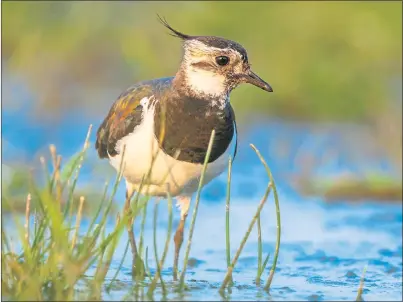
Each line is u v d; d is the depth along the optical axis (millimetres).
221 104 9953
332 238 12578
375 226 13391
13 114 21812
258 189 16031
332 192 15547
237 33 22266
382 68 21609
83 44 24578
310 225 13445
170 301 8773
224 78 9922
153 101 10023
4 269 8469
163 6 23844
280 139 19641
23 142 19172
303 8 22219
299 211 14508
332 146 18969
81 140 19562
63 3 24797
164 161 9938
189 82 9906
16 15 24422
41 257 8555
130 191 10625
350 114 21281
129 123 10094
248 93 21328
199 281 9867
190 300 8867
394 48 21688
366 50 21641
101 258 8625
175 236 10453
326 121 21438
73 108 22719
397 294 9375
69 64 24359
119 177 8617
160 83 10367
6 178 14430
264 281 9992
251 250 11867
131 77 24000
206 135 9898
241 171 17484
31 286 8078
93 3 24828
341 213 14359
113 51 24703
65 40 24453
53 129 20547
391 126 19062
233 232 12961
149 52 22953
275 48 21859
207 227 13273
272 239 12578
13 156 17469
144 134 9938
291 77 21500
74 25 24656
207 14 22688
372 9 22047
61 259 8227
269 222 13703
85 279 8914
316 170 17250
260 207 9141
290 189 16078
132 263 10195
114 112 10477
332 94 21359
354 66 21484
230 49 9898
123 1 24516
